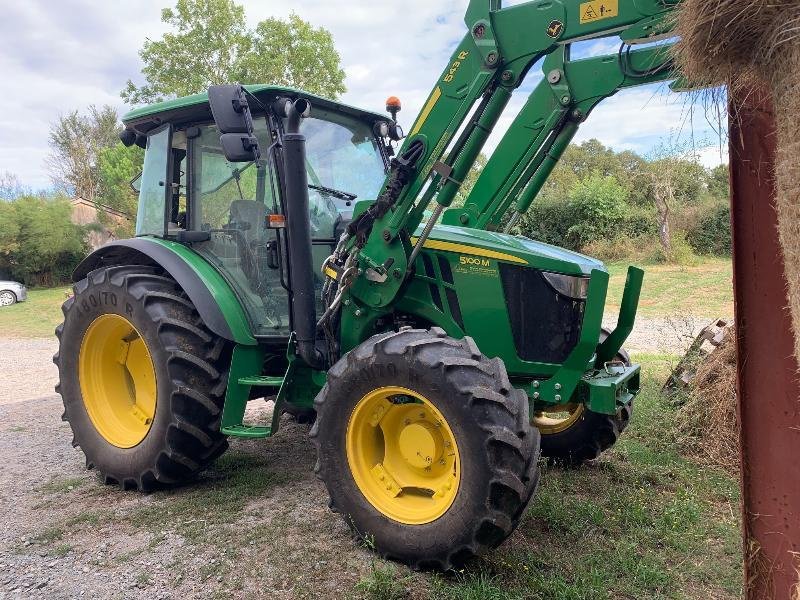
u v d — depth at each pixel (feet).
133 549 9.87
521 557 9.20
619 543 9.65
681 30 5.60
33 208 79.71
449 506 8.74
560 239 68.03
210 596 8.52
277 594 8.54
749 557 5.90
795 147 4.77
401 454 9.87
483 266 10.78
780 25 4.75
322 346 12.09
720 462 13.24
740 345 5.79
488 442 8.35
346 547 9.78
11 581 8.96
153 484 12.30
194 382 11.88
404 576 8.89
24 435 16.97
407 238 11.05
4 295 60.90
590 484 12.32
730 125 5.67
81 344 13.38
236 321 12.03
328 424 9.91
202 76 71.10
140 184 15.92
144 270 13.37
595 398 10.50
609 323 33.96
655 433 14.74
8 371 29.01
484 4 9.96
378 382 9.41
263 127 12.39
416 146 10.52
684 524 10.29
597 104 11.48
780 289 5.54
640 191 67.21
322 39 72.43
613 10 9.22
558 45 9.86
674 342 28.50
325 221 13.05
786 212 4.91
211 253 13.14
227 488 12.37
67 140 130.52
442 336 9.56
